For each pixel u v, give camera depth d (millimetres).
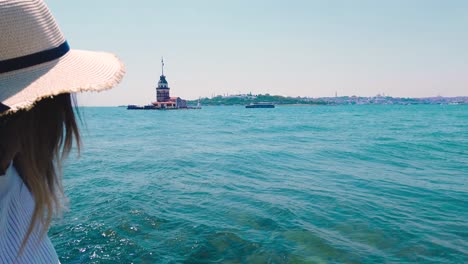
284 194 7254
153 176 9281
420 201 6797
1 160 928
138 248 4355
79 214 5637
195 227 5090
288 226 5195
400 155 14430
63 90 995
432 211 6109
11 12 894
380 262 4098
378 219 5598
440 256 4270
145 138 24062
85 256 4141
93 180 8578
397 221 5512
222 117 73125
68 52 1162
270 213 5828
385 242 4680
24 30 926
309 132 29609
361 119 56938
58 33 1105
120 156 13977
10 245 1087
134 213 5703
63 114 1087
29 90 933
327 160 12945
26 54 942
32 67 970
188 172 10031
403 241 4715
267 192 7434
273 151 15852
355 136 24672
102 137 24797
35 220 1041
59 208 1177
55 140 1072
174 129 35438
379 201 6738
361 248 4473
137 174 9602
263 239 4688
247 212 5871
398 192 7574
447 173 10141
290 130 32500
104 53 1346
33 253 1145
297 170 10609
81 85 1052
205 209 6043
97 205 6207
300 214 5793
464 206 6457
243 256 4203
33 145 986
